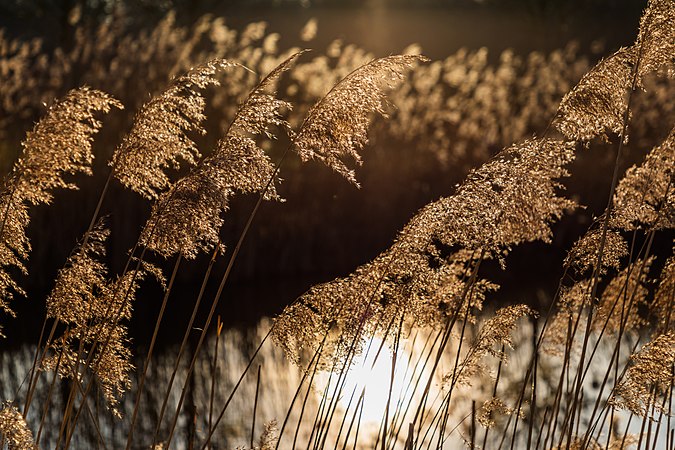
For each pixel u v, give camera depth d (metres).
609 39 59.88
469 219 5.36
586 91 5.50
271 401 11.63
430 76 24.59
